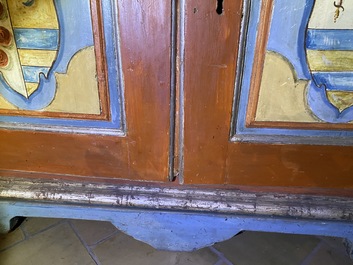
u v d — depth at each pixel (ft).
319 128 2.44
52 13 2.16
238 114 2.45
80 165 2.81
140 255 3.09
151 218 2.85
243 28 2.10
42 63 2.36
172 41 2.17
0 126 2.68
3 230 3.14
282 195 2.74
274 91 2.32
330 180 2.67
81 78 2.39
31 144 2.74
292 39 2.12
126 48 2.23
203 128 2.50
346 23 2.03
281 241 3.24
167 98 2.39
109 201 2.80
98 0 2.09
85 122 2.59
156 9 2.08
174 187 2.80
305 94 2.31
